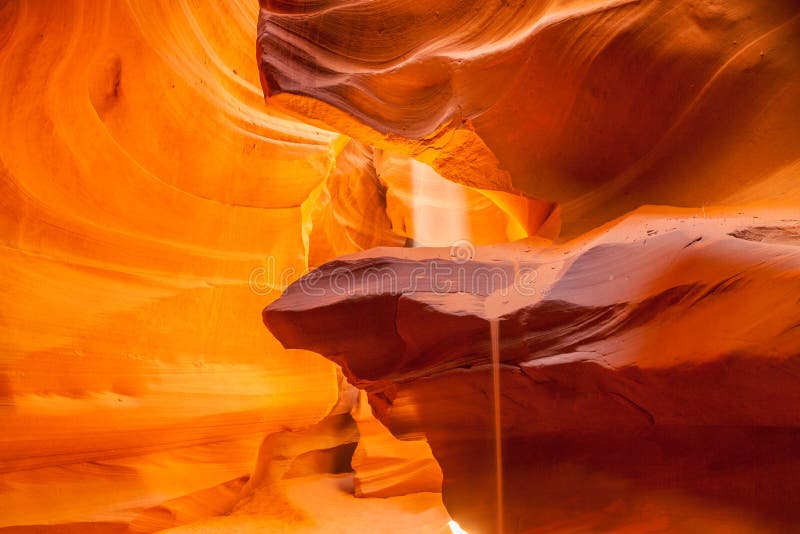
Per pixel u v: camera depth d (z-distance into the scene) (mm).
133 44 7125
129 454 6941
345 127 5926
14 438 5695
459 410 4738
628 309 3693
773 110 4766
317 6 6031
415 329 4566
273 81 5699
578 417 4066
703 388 3133
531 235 6355
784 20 4867
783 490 3227
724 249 3428
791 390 2795
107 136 7055
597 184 5484
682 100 5078
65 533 6070
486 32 5777
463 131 5609
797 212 3887
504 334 4215
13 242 6031
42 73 5977
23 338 5914
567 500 4223
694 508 3568
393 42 5969
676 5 5035
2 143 5797
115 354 6871
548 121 5457
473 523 4637
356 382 5340
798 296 2861
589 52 5184
